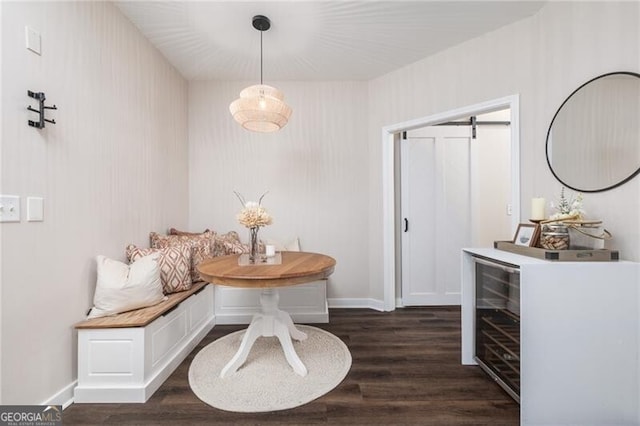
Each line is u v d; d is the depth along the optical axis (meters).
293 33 2.23
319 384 1.65
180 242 2.33
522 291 1.34
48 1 1.41
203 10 1.97
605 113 1.56
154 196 2.44
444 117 2.46
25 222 1.29
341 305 3.09
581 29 1.68
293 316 2.61
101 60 1.79
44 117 1.38
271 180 3.10
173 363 1.81
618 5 1.51
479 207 3.16
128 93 2.07
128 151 2.08
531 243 1.63
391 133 2.92
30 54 1.32
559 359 1.34
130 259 2.00
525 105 1.99
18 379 1.26
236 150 3.10
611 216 1.53
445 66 2.46
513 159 2.04
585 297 1.35
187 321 2.05
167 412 1.43
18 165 1.26
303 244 3.11
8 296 1.22
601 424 1.35
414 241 3.16
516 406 1.48
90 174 1.70
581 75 1.68
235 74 2.93
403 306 3.12
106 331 1.52
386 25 2.13
